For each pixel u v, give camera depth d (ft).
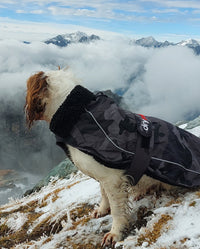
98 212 2.89
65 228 2.89
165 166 2.33
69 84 2.29
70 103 2.21
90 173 2.32
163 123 2.57
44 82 2.28
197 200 2.30
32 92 2.26
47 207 3.77
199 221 2.04
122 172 2.30
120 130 2.24
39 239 2.92
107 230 2.62
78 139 2.20
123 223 2.40
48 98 2.29
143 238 2.13
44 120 2.48
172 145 2.41
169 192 2.72
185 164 2.42
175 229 2.06
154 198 2.68
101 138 2.19
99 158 2.17
